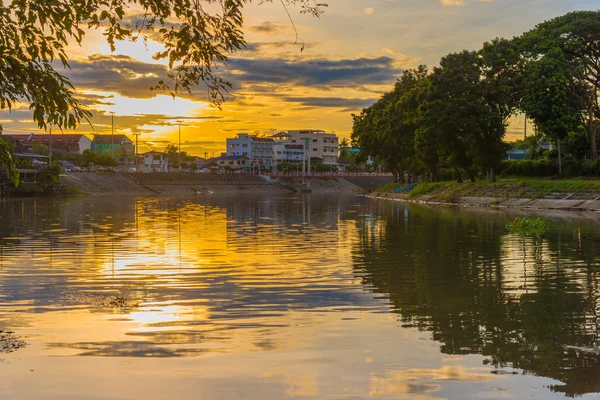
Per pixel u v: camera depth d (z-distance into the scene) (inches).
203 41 353.7
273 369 307.9
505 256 735.7
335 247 837.8
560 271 617.6
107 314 425.7
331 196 3799.2
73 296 489.7
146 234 1047.0
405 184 3607.3
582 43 2315.5
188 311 435.5
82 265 661.3
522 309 444.8
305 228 1186.0
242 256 738.2
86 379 291.9
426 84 2549.2
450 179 3324.3
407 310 440.8
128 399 268.2
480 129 2322.8
